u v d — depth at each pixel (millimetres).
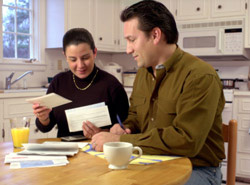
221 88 1291
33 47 3703
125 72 4133
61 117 1709
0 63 3242
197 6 3578
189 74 1221
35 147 1138
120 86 1807
